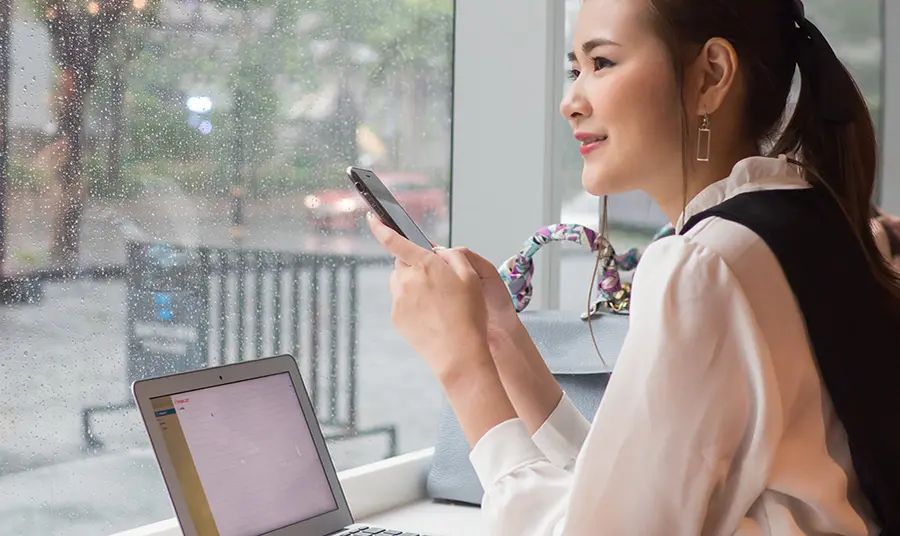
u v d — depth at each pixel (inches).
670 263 31.9
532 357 45.4
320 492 46.8
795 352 31.9
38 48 45.3
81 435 47.7
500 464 35.3
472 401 36.5
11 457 44.6
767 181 35.3
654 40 35.3
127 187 49.9
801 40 38.0
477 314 37.1
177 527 48.7
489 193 77.1
